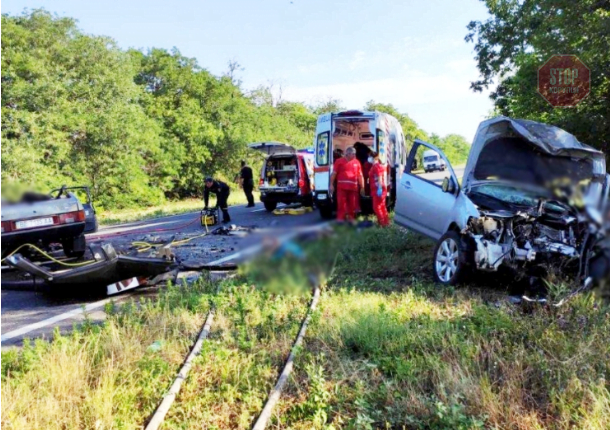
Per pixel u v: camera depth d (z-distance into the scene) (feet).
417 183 23.16
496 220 18.47
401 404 10.36
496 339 13.02
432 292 18.56
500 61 43.86
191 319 15.90
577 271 16.87
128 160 83.87
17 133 63.62
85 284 19.47
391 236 28.43
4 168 57.00
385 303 16.83
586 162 16.98
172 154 99.66
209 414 10.48
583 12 28.84
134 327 14.69
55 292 20.93
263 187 53.88
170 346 13.55
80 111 78.48
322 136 39.58
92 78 86.33
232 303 17.21
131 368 12.16
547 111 33.91
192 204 87.66
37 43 85.40
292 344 13.65
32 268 18.10
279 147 52.80
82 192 77.87
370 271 22.25
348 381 11.62
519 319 14.16
